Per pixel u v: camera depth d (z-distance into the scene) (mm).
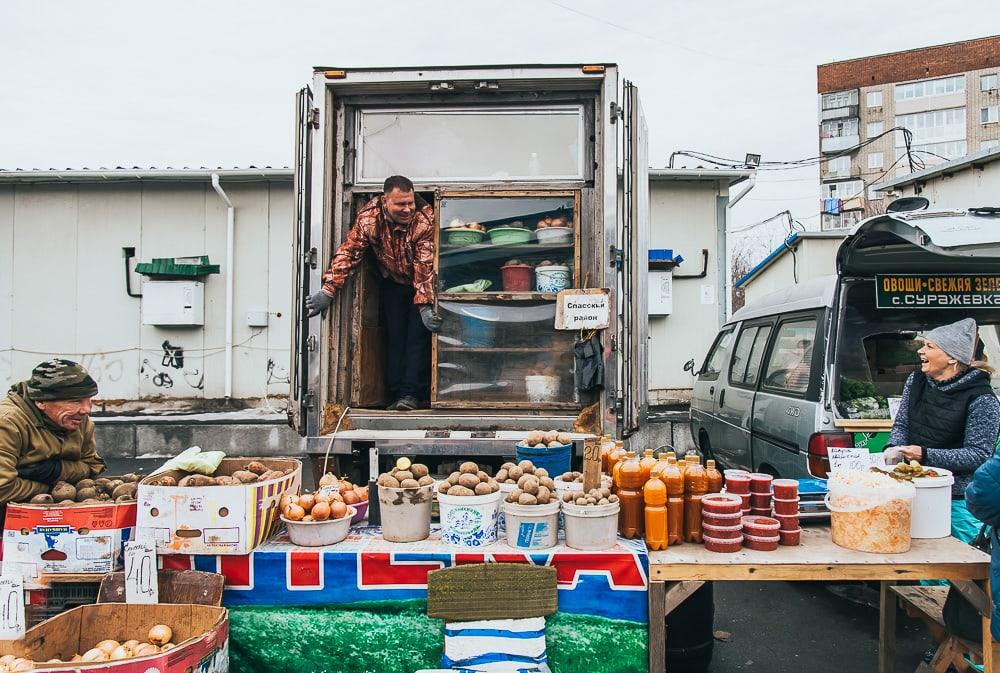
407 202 3971
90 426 3219
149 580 2504
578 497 2596
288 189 8992
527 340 4152
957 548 2615
